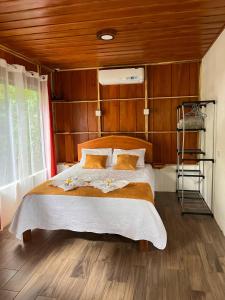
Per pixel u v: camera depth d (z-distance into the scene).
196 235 2.86
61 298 1.89
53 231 3.03
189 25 2.62
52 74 4.71
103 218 2.62
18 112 3.45
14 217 2.77
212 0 2.08
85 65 4.39
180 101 4.36
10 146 3.26
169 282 2.05
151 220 2.48
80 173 3.76
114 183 2.97
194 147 4.40
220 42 2.93
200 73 4.17
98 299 1.88
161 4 2.14
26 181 3.66
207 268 2.23
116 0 2.04
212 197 3.41
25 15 2.30
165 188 4.51
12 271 2.24
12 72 3.34
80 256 2.47
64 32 2.75
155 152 4.54
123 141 4.48
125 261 2.37
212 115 3.41
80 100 4.69
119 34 2.86
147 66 4.38
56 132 4.81
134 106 4.53
